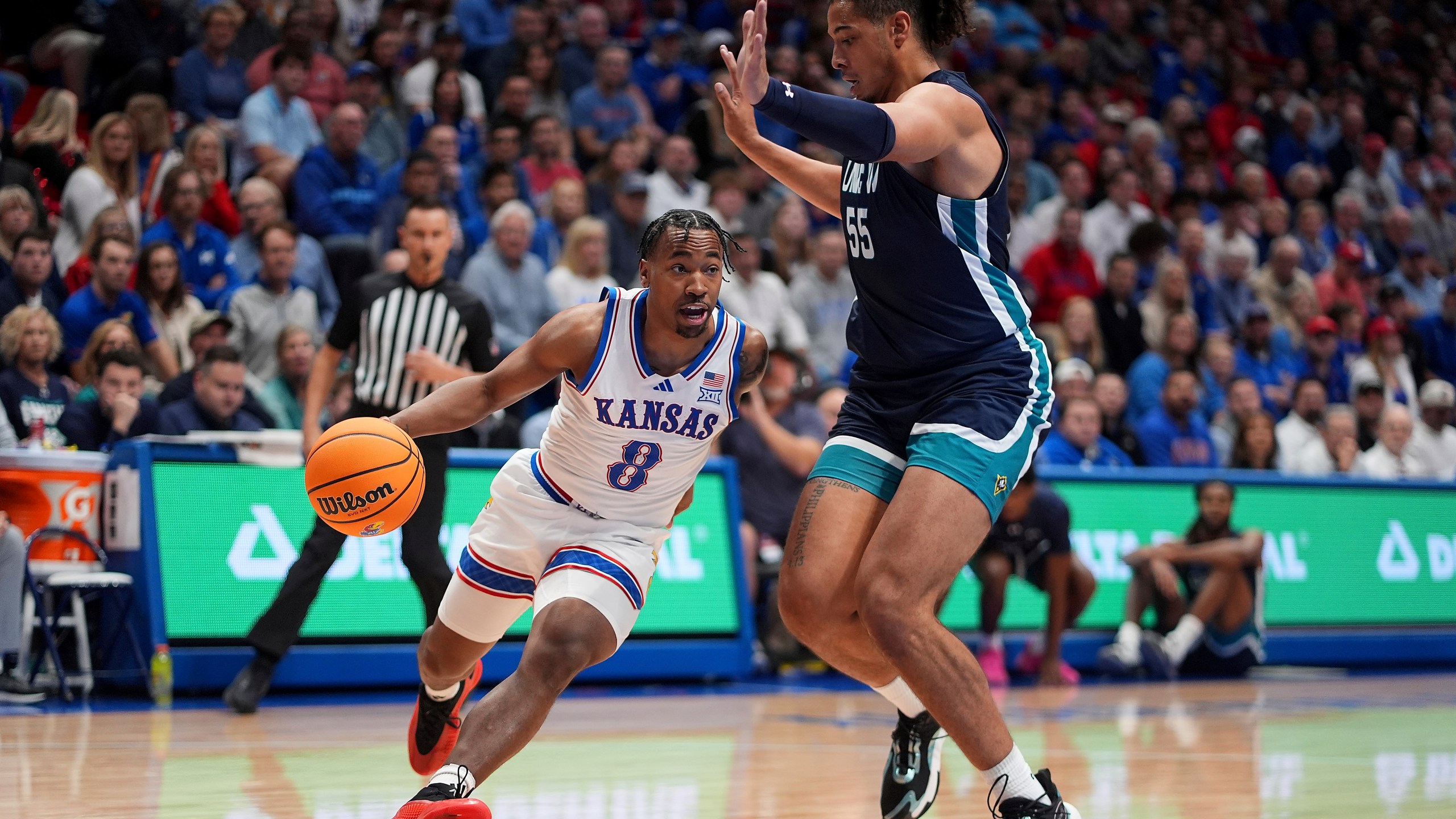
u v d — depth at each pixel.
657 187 29.80
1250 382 28.95
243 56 30.25
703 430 9.27
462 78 31.75
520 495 9.38
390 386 17.02
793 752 14.09
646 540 9.41
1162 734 15.87
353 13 34.34
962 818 10.51
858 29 9.27
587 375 8.92
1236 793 11.59
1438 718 17.89
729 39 36.94
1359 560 26.58
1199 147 40.31
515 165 29.05
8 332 19.48
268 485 19.36
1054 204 34.66
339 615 19.30
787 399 24.27
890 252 9.22
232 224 26.03
